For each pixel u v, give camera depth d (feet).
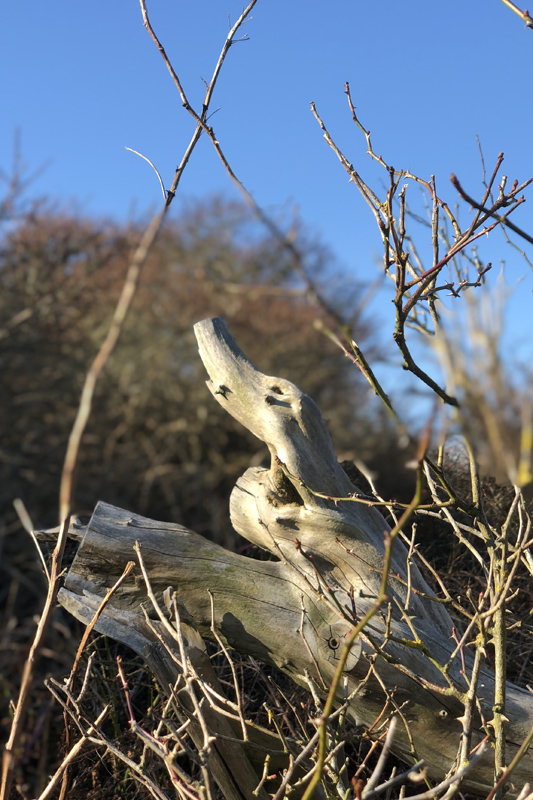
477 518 5.67
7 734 10.52
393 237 4.83
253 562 6.75
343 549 6.41
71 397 28.71
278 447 6.61
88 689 7.63
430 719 5.86
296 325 35.53
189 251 34.30
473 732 5.85
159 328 33.06
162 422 31.89
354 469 10.36
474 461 5.67
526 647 8.17
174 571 6.69
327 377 35.55
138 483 28.25
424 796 3.61
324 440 6.66
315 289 3.09
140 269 1.97
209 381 7.23
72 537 6.93
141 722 7.11
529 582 8.00
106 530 6.82
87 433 27.35
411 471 12.57
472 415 3.32
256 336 35.47
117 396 31.42
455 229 5.83
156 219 2.01
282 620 6.38
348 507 6.55
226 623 6.57
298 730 7.12
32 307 27.27
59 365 29.30
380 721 5.98
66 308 28.71
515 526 8.32
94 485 26.07
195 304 33.91
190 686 4.51
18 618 16.42
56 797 7.00
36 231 28.66
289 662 6.43
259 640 6.47
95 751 7.23
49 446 25.81
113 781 7.18
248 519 7.01
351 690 5.97
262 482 6.98
